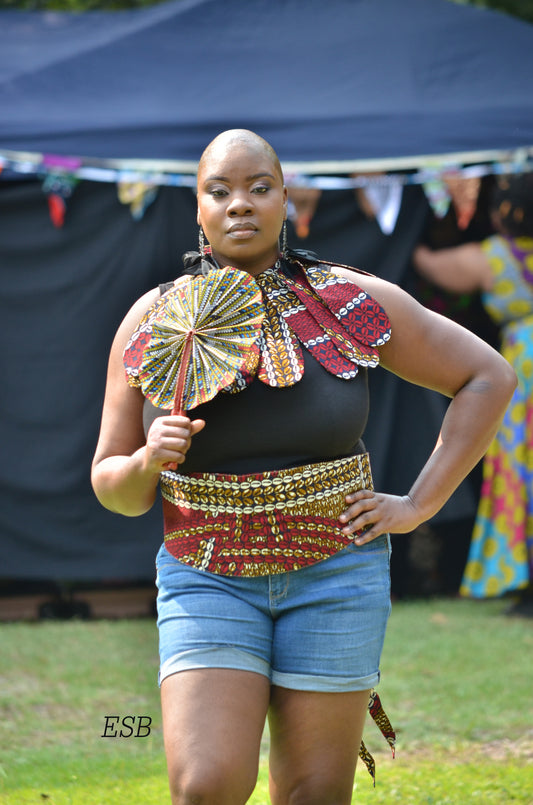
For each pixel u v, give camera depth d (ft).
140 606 50.93
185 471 16.25
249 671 15.48
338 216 50.11
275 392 15.89
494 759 27.58
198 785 14.44
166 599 16.17
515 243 48.49
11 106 46.29
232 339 15.90
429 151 46.26
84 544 48.91
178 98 47.60
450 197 49.57
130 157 45.70
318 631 15.83
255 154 16.65
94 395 49.08
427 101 47.60
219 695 15.17
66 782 25.04
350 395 16.24
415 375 17.38
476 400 17.07
